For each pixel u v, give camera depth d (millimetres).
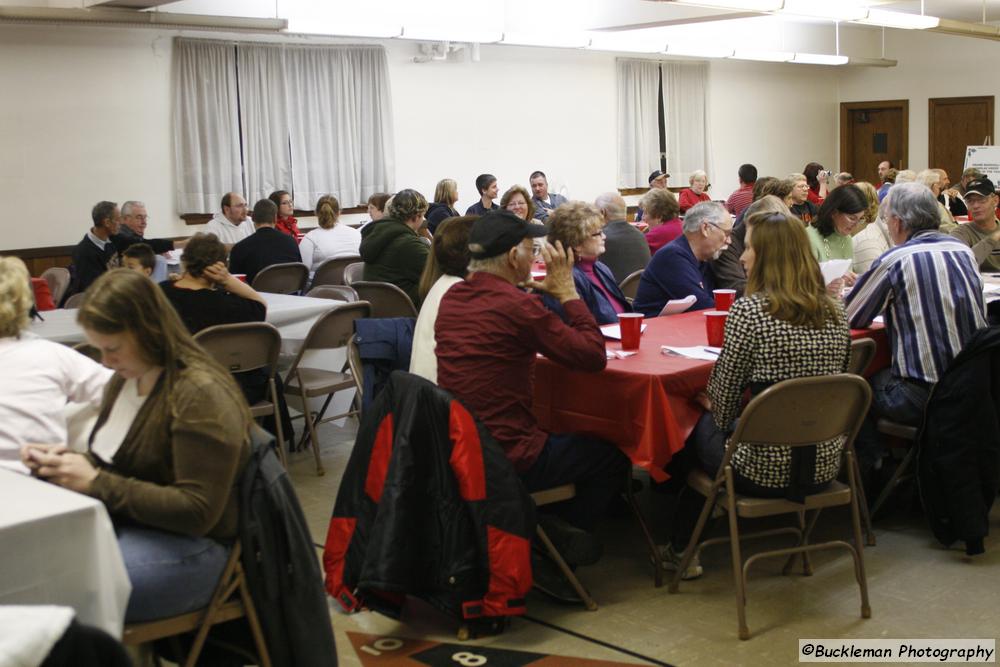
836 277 3637
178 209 8680
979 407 3146
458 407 2598
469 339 2775
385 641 2742
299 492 4105
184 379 1966
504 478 2613
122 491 1923
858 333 3496
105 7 7215
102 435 2076
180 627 1988
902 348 3389
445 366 2816
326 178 9508
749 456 2742
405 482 2592
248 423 2033
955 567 3168
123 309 1933
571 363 2764
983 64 13922
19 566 1667
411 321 3357
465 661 2604
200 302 3941
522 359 2795
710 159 13320
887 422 3455
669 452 2855
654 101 12547
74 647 1158
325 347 4352
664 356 3102
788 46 13969
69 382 2371
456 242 3131
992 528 3525
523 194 7035
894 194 3545
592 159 11969
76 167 8094
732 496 2734
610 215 5426
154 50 8414
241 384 4059
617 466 2967
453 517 2600
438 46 10180
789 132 14648
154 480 1998
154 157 8516
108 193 8273
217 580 2000
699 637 2711
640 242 5395
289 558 2041
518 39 9227
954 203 9250
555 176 11586
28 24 7293
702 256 4086
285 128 9172
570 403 3045
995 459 3174
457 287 2889
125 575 1792
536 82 11273
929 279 3340
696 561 3109
